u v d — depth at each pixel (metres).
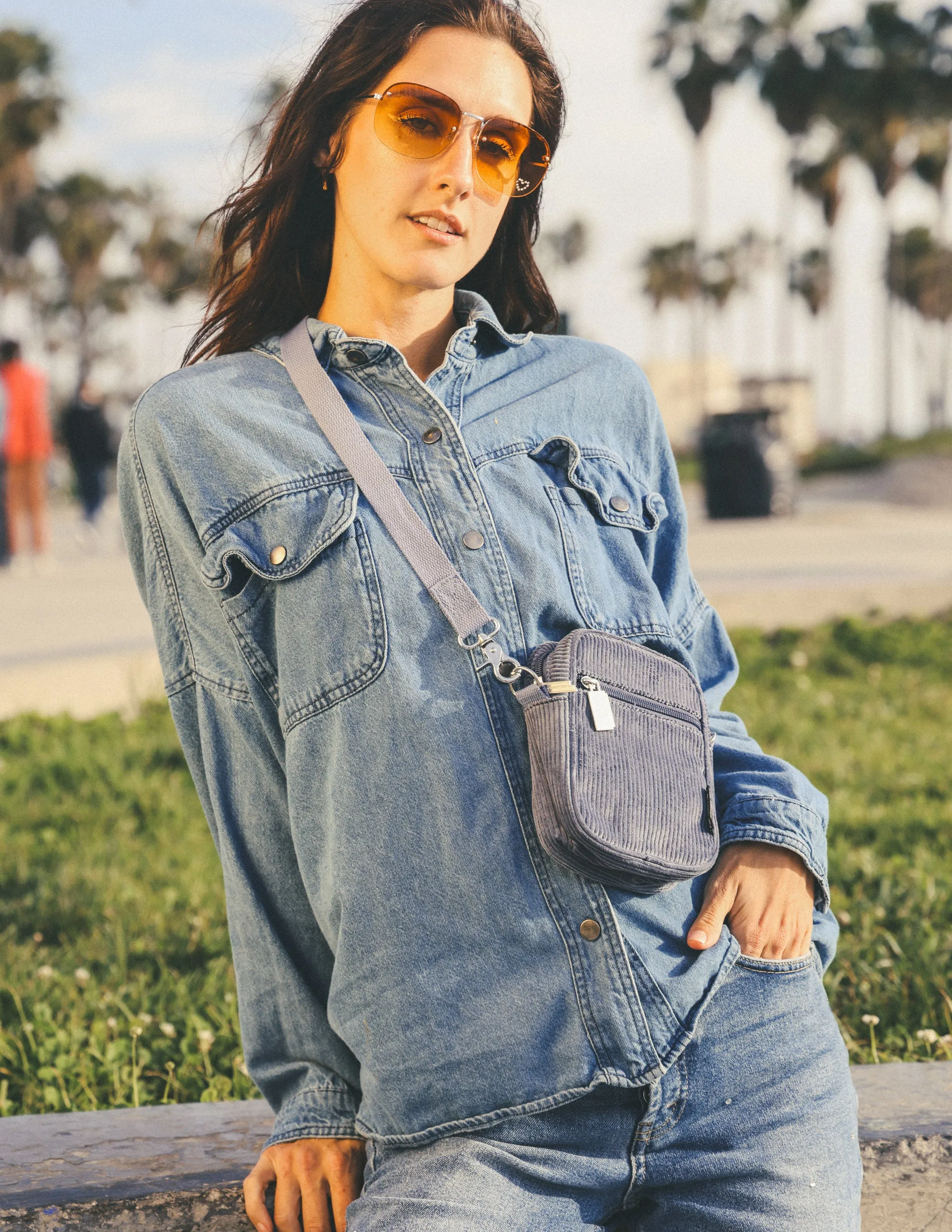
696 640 1.85
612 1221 1.65
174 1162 2.00
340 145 1.75
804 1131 1.57
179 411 1.67
